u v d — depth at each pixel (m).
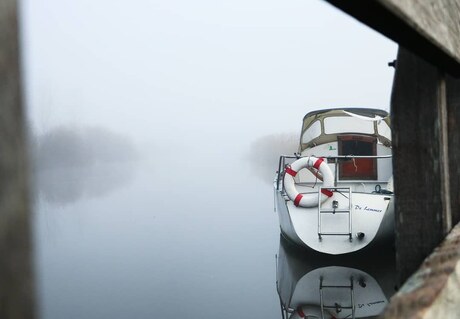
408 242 1.13
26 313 0.22
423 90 1.10
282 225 8.22
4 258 0.21
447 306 0.83
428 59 1.00
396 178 1.14
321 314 5.86
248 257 8.88
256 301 6.45
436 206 1.10
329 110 9.32
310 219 7.16
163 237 11.19
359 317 5.72
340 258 7.26
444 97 1.14
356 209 7.01
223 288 7.07
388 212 6.95
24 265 0.22
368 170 8.75
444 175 1.09
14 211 0.22
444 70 1.13
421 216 1.12
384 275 6.95
